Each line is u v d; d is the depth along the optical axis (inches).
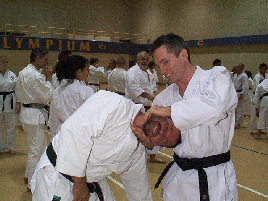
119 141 52.6
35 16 682.2
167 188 60.6
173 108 49.4
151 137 51.6
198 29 613.0
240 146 205.8
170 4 676.7
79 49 614.2
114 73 217.2
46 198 55.4
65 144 48.9
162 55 53.2
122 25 793.6
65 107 103.9
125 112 52.2
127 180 65.0
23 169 153.7
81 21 735.1
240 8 522.3
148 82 173.9
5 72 172.1
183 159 57.4
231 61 542.6
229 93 49.2
